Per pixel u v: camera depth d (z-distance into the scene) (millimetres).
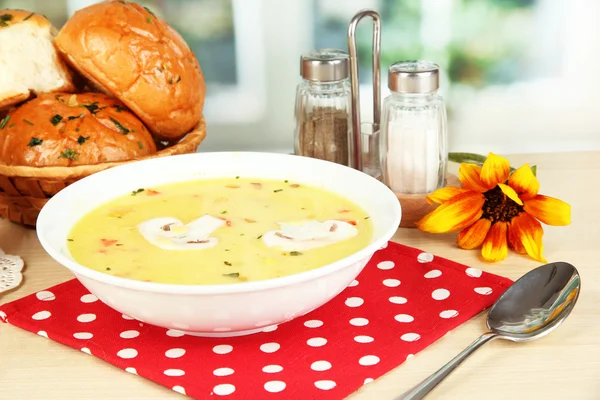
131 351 795
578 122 1163
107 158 925
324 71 990
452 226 910
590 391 763
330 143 1021
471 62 1144
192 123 998
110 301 762
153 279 779
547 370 781
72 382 780
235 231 838
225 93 1148
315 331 812
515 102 1157
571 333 815
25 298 854
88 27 946
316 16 1127
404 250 907
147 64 953
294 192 899
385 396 762
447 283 863
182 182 921
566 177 1055
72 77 985
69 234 838
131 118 958
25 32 959
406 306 838
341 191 890
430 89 937
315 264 792
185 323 758
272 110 1156
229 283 772
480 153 1164
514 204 910
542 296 829
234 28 1126
